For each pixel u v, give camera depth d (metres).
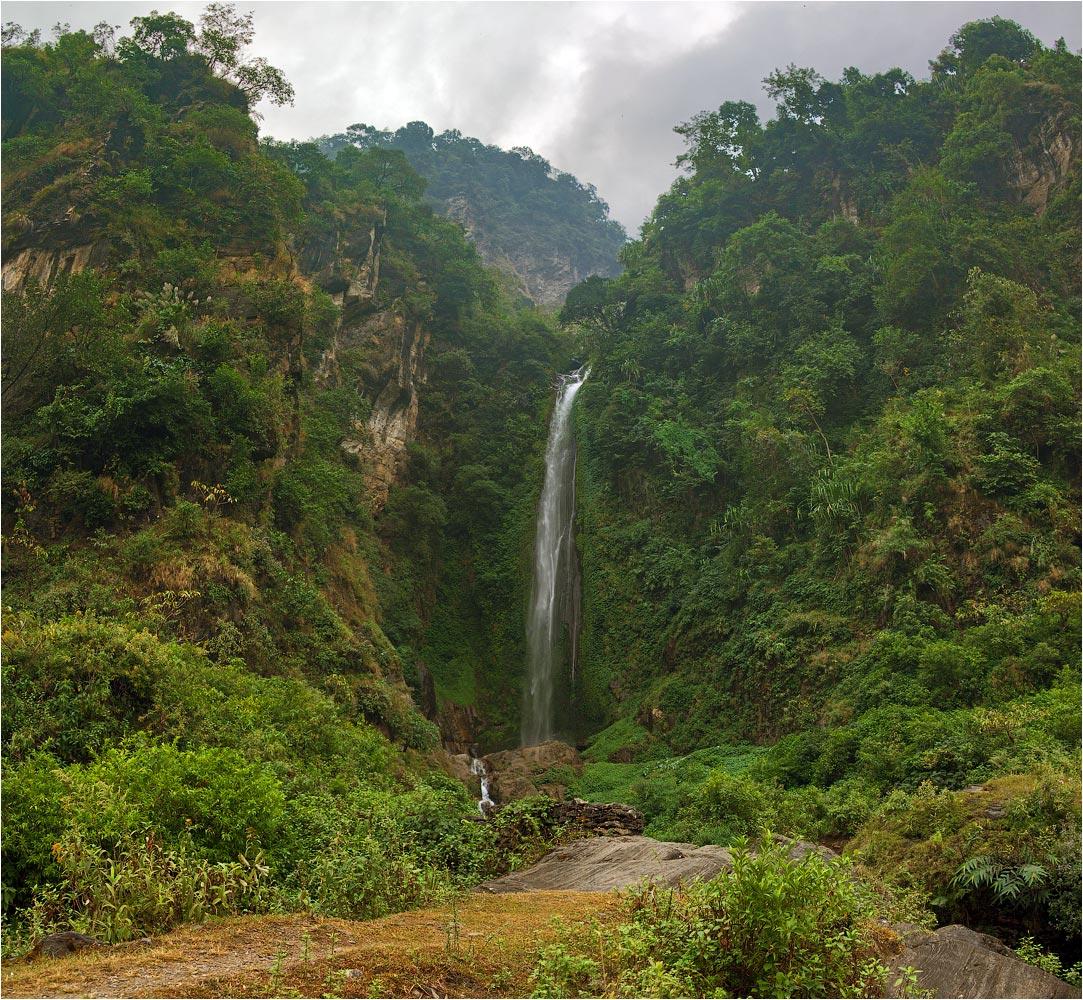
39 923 6.50
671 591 39.69
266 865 8.19
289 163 51.00
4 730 12.62
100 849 7.05
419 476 45.62
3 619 15.05
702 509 42.03
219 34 47.78
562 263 110.62
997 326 36.94
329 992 4.83
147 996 4.61
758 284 48.53
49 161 36.81
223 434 26.52
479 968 5.66
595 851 11.79
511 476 48.50
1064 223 47.03
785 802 22.23
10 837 7.66
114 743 13.19
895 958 6.61
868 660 29.11
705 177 62.53
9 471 22.73
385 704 26.38
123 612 20.30
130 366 24.97
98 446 23.83
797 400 39.84
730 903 5.41
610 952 5.75
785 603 34.12
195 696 15.48
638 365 48.88
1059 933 12.05
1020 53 60.50
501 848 12.86
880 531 31.89
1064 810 13.49
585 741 37.94
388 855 8.84
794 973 5.12
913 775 21.50
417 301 49.53
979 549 29.70
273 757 14.91
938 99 58.06
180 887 6.75
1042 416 32.31
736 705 33.53
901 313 42.59
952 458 31.88
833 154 58.97
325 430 37.28
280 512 29.92
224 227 36.94
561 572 45.22
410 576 41.78
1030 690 23.95
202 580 22.38
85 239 33.44
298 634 25.56
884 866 14.62
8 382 24.58
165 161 37.84
